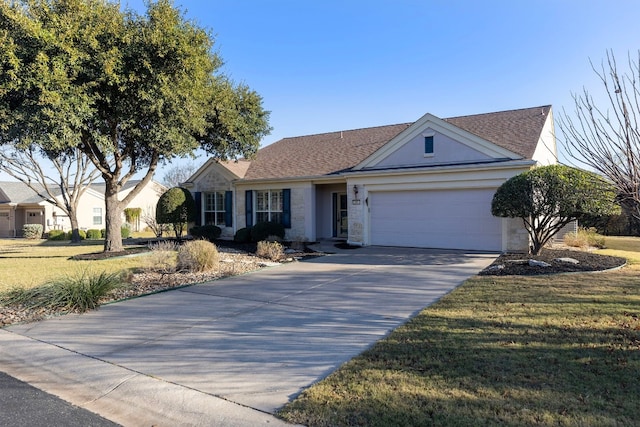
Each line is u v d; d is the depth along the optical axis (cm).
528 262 1077
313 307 733
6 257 1616
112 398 425
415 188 1512
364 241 1628
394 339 537
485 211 1395
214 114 1625
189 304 780
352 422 340
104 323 671
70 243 2486
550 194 1108
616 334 521
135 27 1223
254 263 1263
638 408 343
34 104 1059
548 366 431
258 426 348
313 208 1828
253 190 1995
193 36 1266
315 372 450
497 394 374
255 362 486
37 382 473
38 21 1077
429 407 355
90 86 1145
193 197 2186
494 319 604
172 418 378
